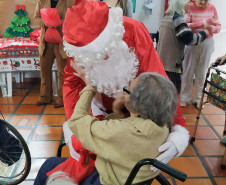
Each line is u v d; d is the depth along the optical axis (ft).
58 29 8.27
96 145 2.97
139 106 2.89
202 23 9.02
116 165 3.08
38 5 8.23
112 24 2.92
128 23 3.35
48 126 8.38
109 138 2.89
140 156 2.99
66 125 4.05
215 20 9.14
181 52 8.12
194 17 9.08
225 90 6.48
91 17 2.82
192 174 6.51
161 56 8.16
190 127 8.71
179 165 6.82
